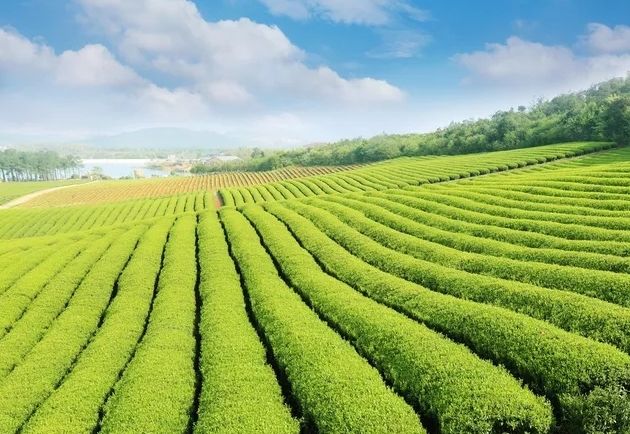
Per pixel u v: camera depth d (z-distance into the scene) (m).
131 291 28.03
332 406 14.32
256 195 86.00
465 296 22.25
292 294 24.70
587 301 18.48
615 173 43.50
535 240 28.62
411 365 16.00
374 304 21.91
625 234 26.73
